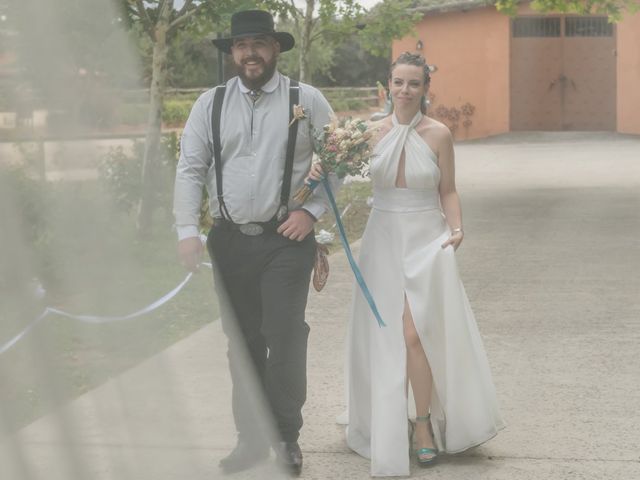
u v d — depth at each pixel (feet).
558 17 101.35
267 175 12.59
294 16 50.16
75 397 3.07
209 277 5.96
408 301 13.55
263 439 4.68
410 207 13.80
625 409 16.17
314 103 12.92
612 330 22.03
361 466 13.69
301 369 12.83
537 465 13.64
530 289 27.14
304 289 12.98
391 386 13.37
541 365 19.11
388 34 55.31
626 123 99.25
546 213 44.88
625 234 37.65
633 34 98.22
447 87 103.35
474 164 75.61
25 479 2.94
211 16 29.78
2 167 2.76
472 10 101.45
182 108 27.73
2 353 2.85
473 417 13.51
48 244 2.89
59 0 2.78
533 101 102.58
